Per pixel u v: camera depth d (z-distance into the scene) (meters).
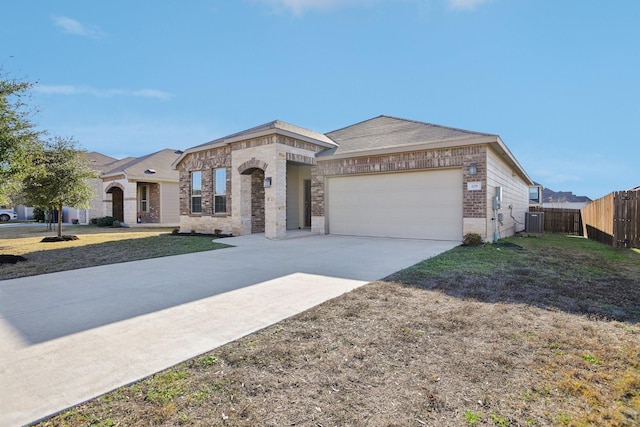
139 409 2.35
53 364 2.98
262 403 2.42
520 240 13.03
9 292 5.35
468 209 11.16
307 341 3.46
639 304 4.57
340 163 13.81
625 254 9.13
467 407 2.36
